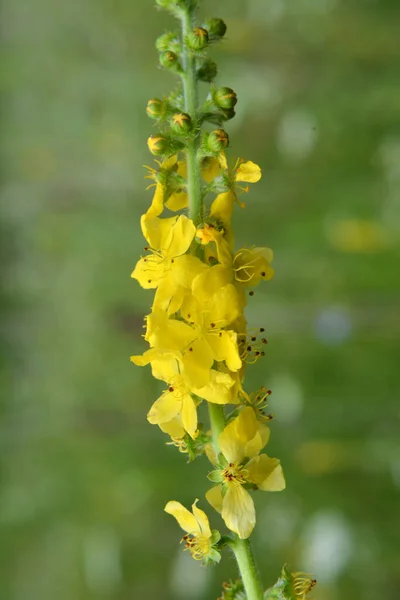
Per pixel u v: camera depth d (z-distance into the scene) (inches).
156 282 4.9
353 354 11.0
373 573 9.8
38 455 12.7
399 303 11.1
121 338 13.6
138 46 13.0
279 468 4.9
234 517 4.9
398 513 10.0
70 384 13.6
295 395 10.8
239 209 11.7
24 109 14.9
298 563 10.1
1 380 14.4
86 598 11.9
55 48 13.4
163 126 5.2
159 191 5.0
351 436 10.4
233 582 5.2
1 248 17.1
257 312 11.7
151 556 11.8
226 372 4.8
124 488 11.5
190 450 5.0
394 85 10.7
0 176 15.3
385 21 11.2
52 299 14.8
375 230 10.9
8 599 12.4
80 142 14.1
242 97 11.2
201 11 11.7
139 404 12.9
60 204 14.6
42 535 12.3
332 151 11.2
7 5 14.0
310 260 11.3
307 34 11.3
